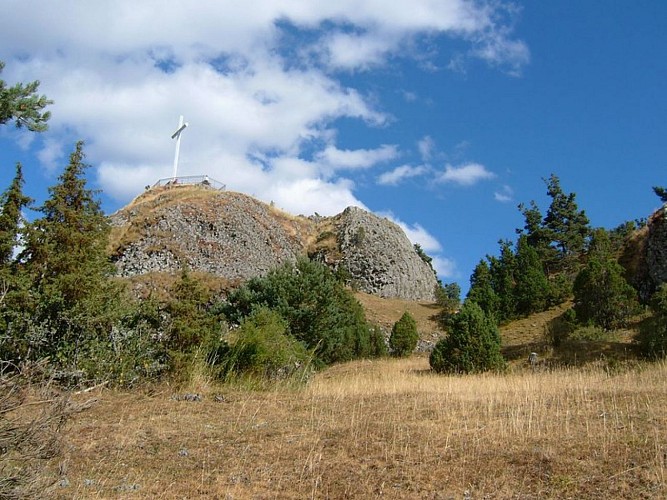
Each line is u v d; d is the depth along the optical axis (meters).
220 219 58.41
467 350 20.02
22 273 12.57
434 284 73.44
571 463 6.55
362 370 23.69
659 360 17.31
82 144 15.30
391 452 7.29
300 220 74.06
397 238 72.81
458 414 9.41
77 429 8.30
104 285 13.79
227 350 13.98
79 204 14.84
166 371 12.48
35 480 4.71
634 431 7.61
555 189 51.03
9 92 9.79
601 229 44.81
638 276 33.47
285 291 22.81
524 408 9.56
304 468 6.79
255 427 8.75
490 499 5.79
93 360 11.53
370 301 57.41
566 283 38.69
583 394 10.58
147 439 8.02
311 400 11.13
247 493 6.07
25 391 5.00
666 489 5.70
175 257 50.22
